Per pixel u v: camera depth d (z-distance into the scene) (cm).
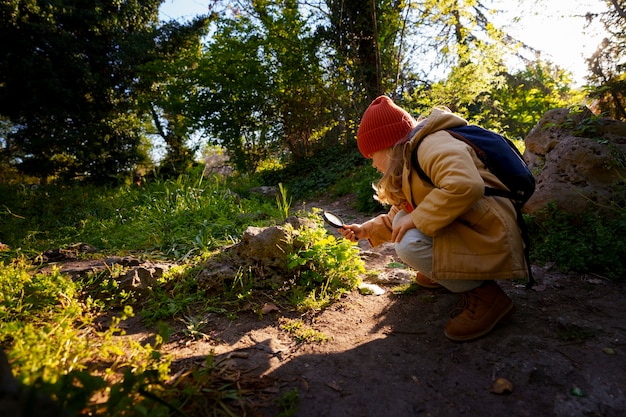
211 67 1205
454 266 180
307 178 1012
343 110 1158
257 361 177
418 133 186
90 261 335
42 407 81
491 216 178
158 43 1596
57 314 200
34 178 1500
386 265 319
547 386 153
